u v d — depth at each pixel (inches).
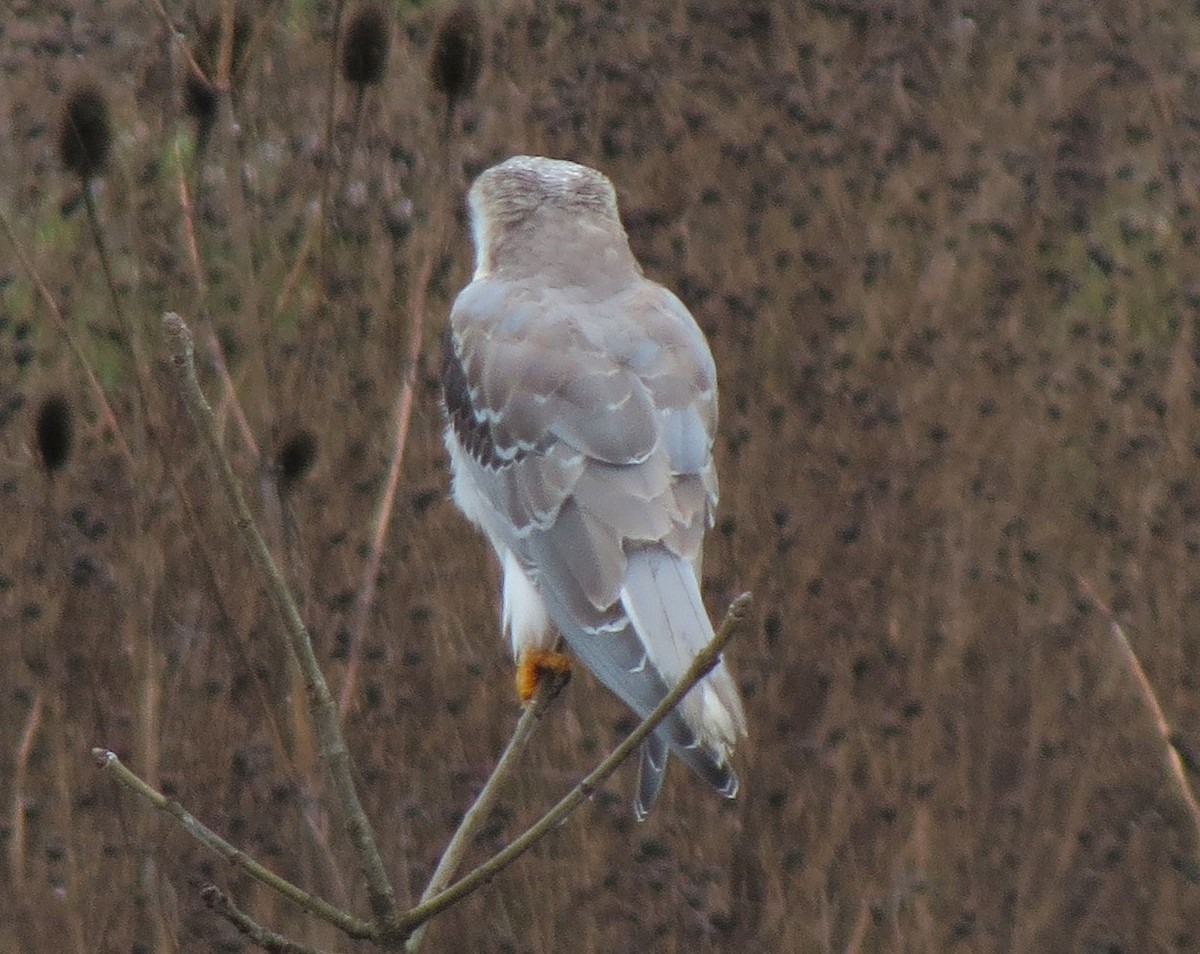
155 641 448.5
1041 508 540.4
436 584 479.5
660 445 317.4
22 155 482.0
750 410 514.0
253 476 444.5
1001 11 573.0
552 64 525.0
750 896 486.6
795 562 506.9
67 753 454.0
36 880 453.1
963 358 536.1
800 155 533.3
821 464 514.9
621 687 288.8
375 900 226.8
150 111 467.2
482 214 359.6
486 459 329.4
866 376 527.2
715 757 269.4
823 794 494.3
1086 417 546.0
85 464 461.1
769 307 521.0
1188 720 527.2
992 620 527.8
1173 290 561.6
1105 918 503.2
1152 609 538.9
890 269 535.2
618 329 330.6
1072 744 519.5
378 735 466.0
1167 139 577.3
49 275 470.0
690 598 299.9
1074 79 575.8
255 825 453.4
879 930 487.5
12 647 463.8
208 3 455.5
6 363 473.7
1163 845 513.3
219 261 455.2
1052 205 559.5
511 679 484.7
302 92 480.1
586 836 477.4
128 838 442.6
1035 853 506.3
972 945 491.5
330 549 470.0
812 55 554.9
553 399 322.7
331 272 465.7
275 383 419.5
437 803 471.5
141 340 437.1
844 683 499.2
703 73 539.8
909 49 558.6
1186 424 546.9
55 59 481.1
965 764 507.8
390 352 472.1
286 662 455.8
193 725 453.1
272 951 223.3
